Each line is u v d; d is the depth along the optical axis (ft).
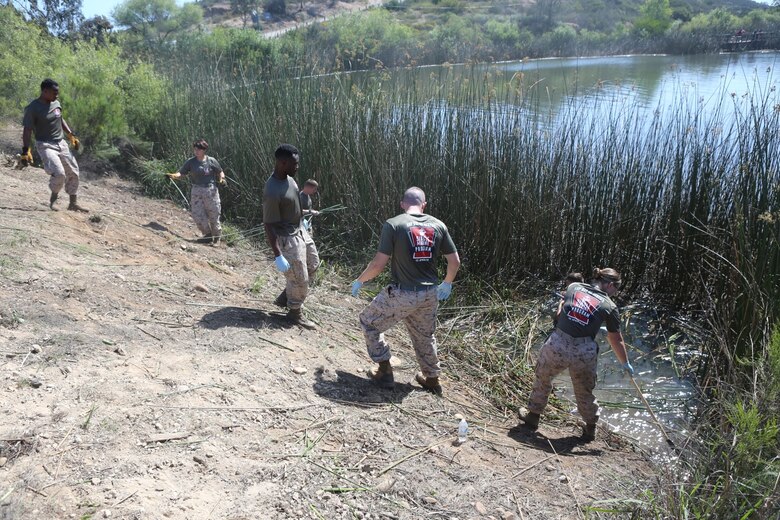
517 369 20.98
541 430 17.29
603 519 12.63
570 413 18.67
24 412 12.21
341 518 11.24
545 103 46.85
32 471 10.67
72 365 14.32
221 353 16.61
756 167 22.88
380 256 15.56
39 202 27.09
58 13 67.21
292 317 19.79
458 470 13.57
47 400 12.79
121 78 44.45
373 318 16.39
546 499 13.16
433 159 28.66
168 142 41.55
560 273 27.91
